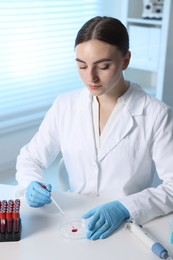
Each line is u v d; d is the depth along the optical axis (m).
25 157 1.38
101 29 1.01
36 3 2.33
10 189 1.24
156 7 2.41
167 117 1.23
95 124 1.26
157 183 1.59
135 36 2.47
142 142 1.23
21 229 0.99
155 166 1.28
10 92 2.34
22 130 2.45
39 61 2.45
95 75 1.03
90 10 2.70
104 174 1.26
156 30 2.35
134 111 1.23
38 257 0.90
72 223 1.03
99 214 1.03
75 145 1.28
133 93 1.26
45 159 1.39
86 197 1.18
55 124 1.35
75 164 1.30
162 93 2.40
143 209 1.07
